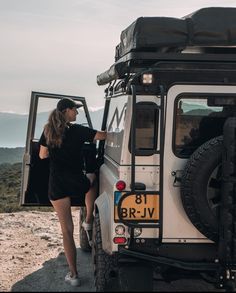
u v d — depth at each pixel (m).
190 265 4.90
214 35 5.28
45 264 7.70
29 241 9.28
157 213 4.89
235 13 5.34
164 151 5.02
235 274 4.78
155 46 5.25
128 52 5.61
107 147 6.55
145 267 5.01
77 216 12.34
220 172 4.79
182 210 4.99
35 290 6.43
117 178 5.08
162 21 5.26
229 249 4.68
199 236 5.00
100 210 5.53
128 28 5.77
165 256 4.99
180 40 5.26
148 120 4.98
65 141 6.12
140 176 4.96
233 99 5.06
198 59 5.23
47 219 11.52
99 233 5.66
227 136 4.62
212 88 5.03
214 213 4.76
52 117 6.12
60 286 6.58
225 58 5.23
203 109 5.06
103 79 7.02
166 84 4.98
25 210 13.93
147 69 5.07
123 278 4.98
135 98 4.75
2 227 10.52
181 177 4.91
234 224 4.66
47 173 7.35
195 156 4.73
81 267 7.51
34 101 7.34
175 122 5.02
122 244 4.91
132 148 4.77
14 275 7.12
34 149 7.28
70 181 6.23
